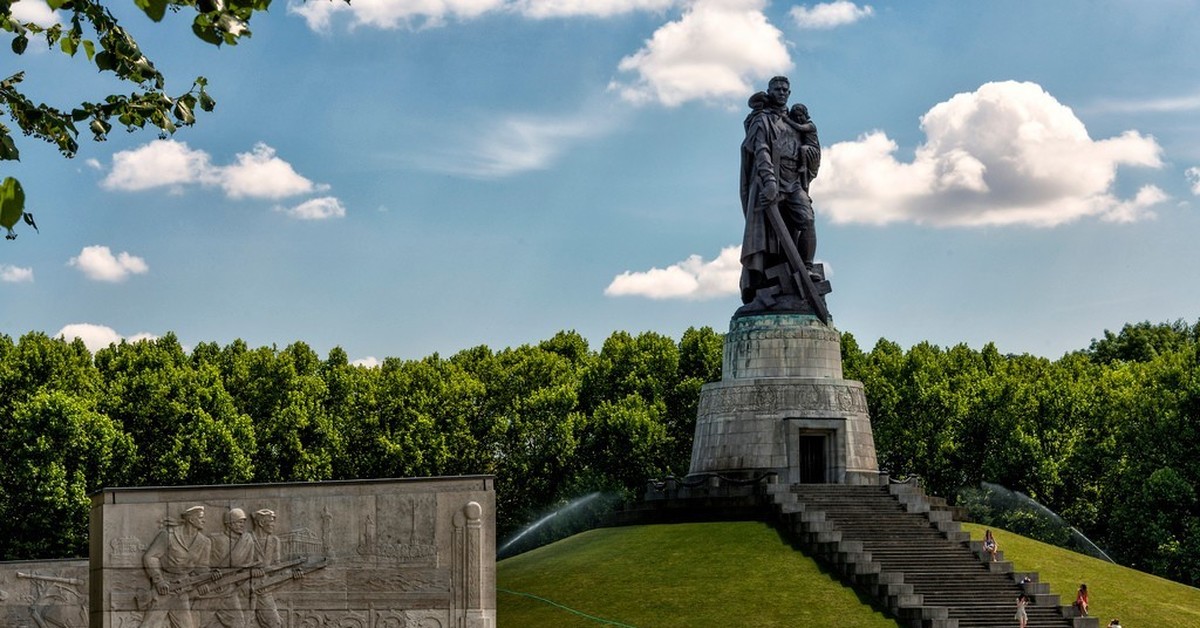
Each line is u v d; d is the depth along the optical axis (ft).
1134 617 260.01
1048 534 376.68
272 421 396.37
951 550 270.05
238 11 89.51
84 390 373.81
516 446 422.00
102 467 347.56
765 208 321.32
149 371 377.71
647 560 272.72
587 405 440.45
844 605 246.47
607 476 405.39
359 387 425.69
